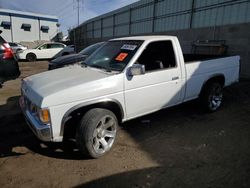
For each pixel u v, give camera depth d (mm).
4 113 5051
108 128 3330
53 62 7891
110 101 3238
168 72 3912
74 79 3238
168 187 2596
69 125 3117
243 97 6297
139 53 3619
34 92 2988
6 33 34219
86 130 2979
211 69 4750
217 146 3539
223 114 4953
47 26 38031
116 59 3730
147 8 16859
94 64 4008
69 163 3115
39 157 3275
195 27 12430
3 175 2850
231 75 5336
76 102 2943
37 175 2848
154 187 2598
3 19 33531
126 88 3391
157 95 3826
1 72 5961
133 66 3305
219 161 3113
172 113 5000
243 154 3287
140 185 2635
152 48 3824
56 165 3068
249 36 9062
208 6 11445
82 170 2943
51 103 2775
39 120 2855
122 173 2871
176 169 2945
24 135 3977
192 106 5410
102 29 26016
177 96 4199
